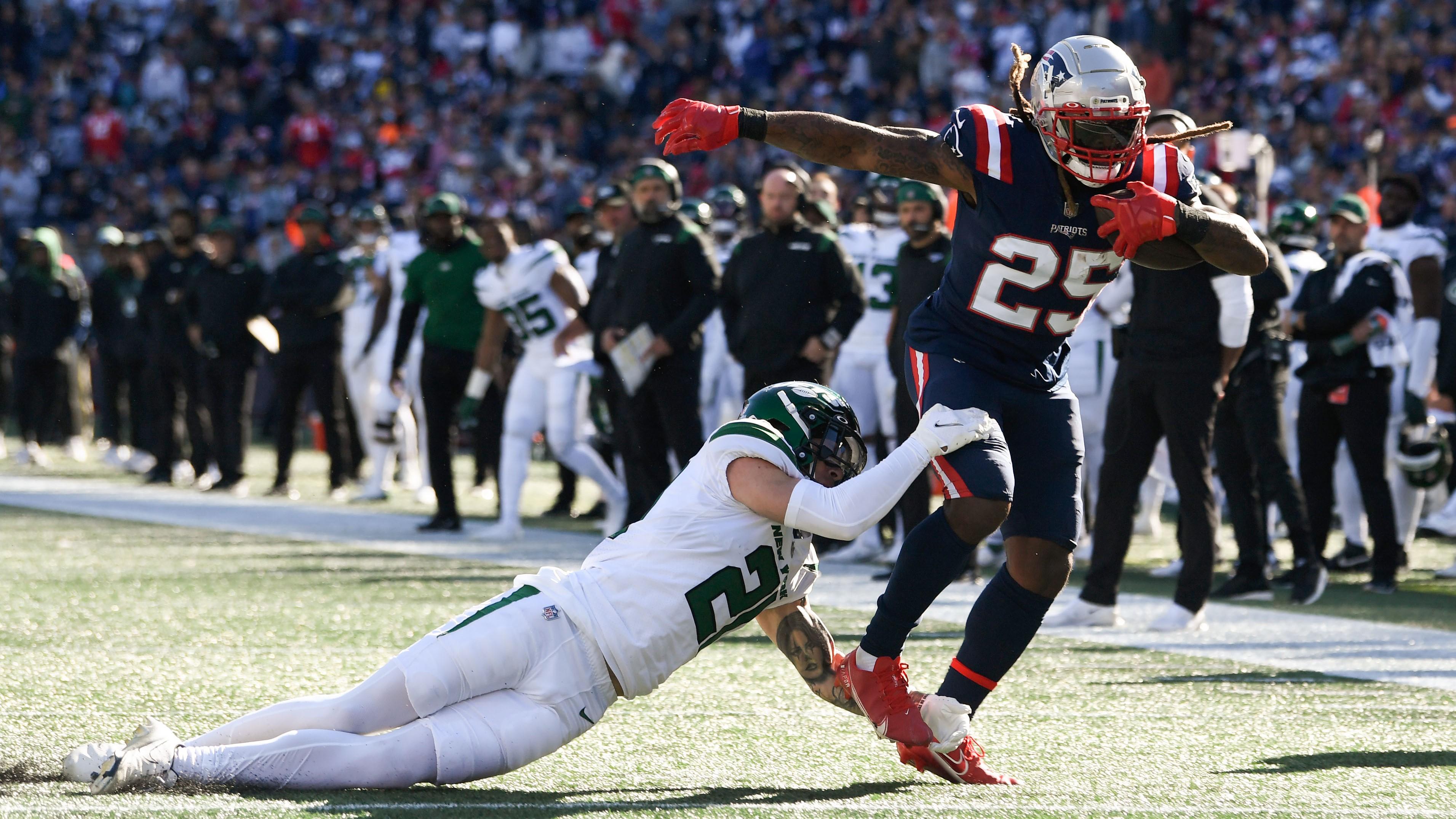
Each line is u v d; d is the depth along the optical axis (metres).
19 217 84.44
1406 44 63.41
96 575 27.52
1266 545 27.34
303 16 91.94
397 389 35.88
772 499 12.57
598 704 12.80
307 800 12.16
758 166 68.56
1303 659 20.03
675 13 84.75
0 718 15.74
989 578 28.61
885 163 13.01
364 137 81.88
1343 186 54.47
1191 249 12.69
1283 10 70.00
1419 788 13.22
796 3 80.75
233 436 44.94
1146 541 36.19
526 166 77.25
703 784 13.22
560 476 40.34
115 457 54.53
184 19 92.50
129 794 12.22
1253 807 12.48
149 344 47.41
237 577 27.31
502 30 85.81
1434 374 28.97
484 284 32.75
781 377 28.03
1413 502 30.08
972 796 12.84
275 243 66.12
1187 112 66.62
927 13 75.75
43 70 91.56
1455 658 20.16
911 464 12.55
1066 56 12.38
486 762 12.47
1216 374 22.03
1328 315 27.56
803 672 13.82
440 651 12.53
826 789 13.09
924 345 13.49
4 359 57.62
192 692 17.34
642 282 29.73
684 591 12.73
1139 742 15.12
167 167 84.00
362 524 36.75
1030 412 13.41
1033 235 12.71
